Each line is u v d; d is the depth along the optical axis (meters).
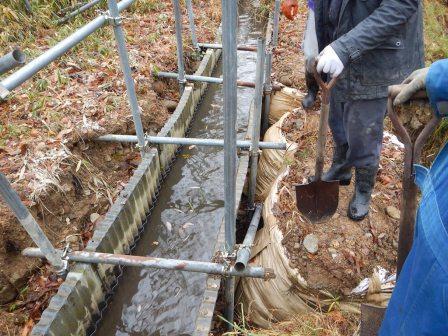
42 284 2.54
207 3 6.92
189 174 3.92
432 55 4.54
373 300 2.25
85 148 3.29
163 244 3.24
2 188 1.74
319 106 3.84
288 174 2.99
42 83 3.73
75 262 2.40
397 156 3.06
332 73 1.82
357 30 1.75
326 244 2.43
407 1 1.68
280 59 5.05
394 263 2.36
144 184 3.20
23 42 4.50
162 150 3.57
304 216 2.50
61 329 2.20
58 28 4.95
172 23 5.72
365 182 2.41
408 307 1.17
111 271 2.75
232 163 1.84
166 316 2.75
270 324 2.43
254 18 7.43
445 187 1.03
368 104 2.08
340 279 2.29
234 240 2.21
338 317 2.22
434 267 1.03
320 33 2.23
